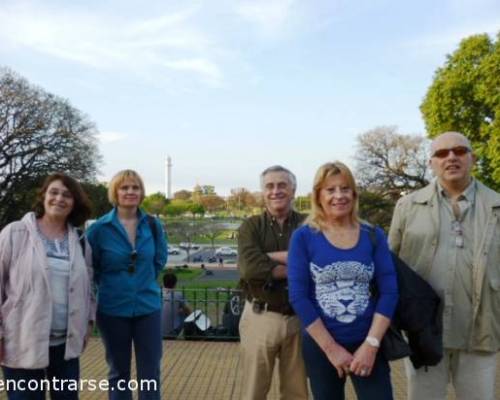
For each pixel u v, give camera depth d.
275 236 3.55
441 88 27.47
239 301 7.59
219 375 5.66
